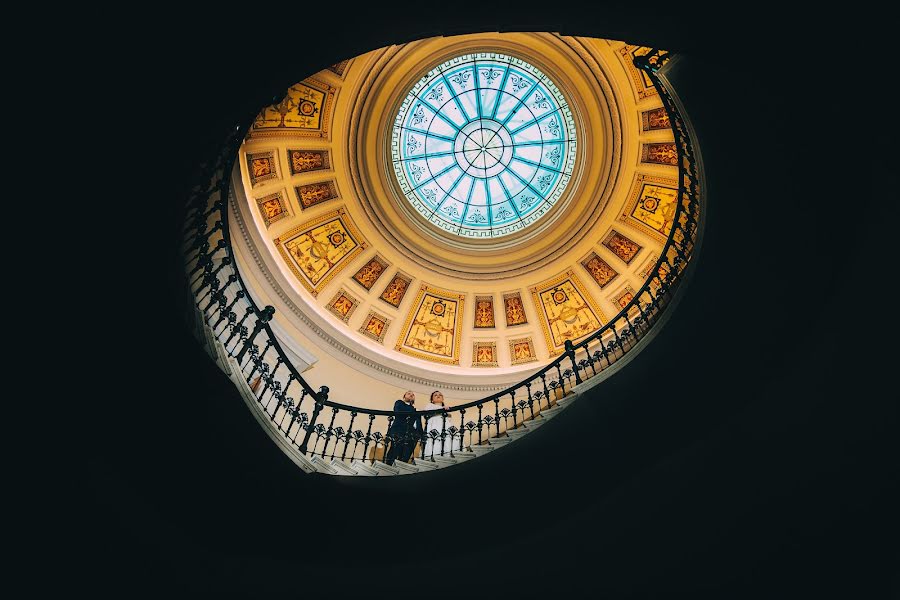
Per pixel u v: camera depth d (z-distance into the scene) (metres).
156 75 3.97
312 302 11.75
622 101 11.76
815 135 4.95
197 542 5.54
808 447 5.31
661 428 5.78
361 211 12.61
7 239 4.36
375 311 12.62
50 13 3.56
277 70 4.13
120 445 5.26
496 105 13.13
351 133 12.03
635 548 5.64
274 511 5.75
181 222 4.98
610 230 12.64
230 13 3.73
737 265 5.72
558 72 12.15
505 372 12.13
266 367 6.87
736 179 5.61
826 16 3.42
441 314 13.09
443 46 12.08
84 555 5.14
